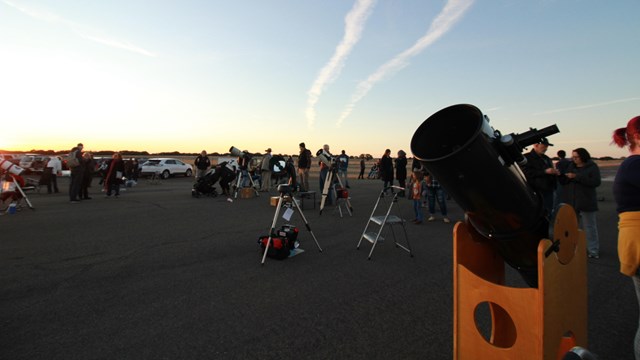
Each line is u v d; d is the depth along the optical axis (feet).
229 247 18.60
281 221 26.20
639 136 6.57
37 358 8.22
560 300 6.05
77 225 24.00
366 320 10.32
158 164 81.61
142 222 25.40
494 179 5.15
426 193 32.32
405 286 13.12
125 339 9.15
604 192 50.44
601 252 17.84
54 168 45.42
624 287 12.90
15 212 28.71
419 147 5.94
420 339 9.23
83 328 9.72
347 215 29.40
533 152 15.25
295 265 15.64
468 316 6.82
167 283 13.26
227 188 43.47
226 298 11.90
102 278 13.74
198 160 45.16
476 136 4.78
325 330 9.70
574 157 16.60
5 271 14.42
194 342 9.02
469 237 7.35
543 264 5.60
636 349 6.68
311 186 58.49
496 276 7.98
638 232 6.36
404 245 19.38
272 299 11.84
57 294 12.11
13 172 28.55
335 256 17.15
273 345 8.89
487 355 6.49
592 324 10.01
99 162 77.00
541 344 5.66
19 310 10.83
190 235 21.34
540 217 5.94
